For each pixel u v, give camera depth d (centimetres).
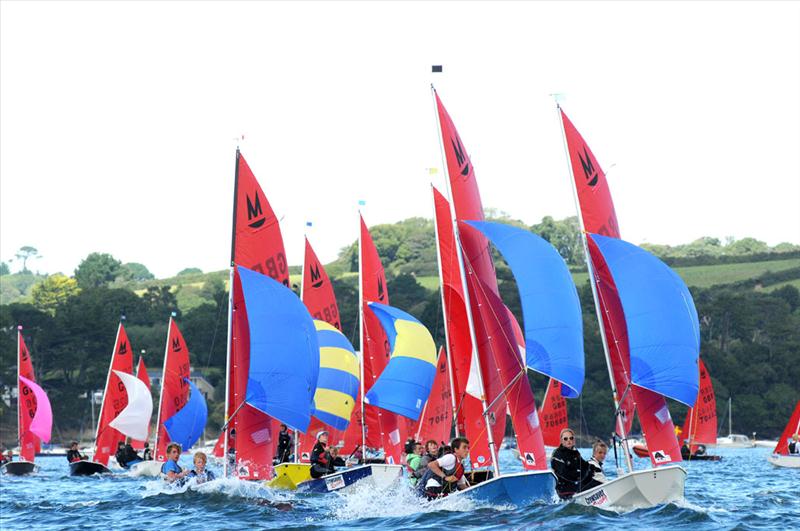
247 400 5728
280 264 6084
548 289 4875
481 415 5619
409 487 5500
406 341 7456
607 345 5188
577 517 4469
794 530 4300
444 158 5191
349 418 8350
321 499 5903
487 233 4988
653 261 5034
